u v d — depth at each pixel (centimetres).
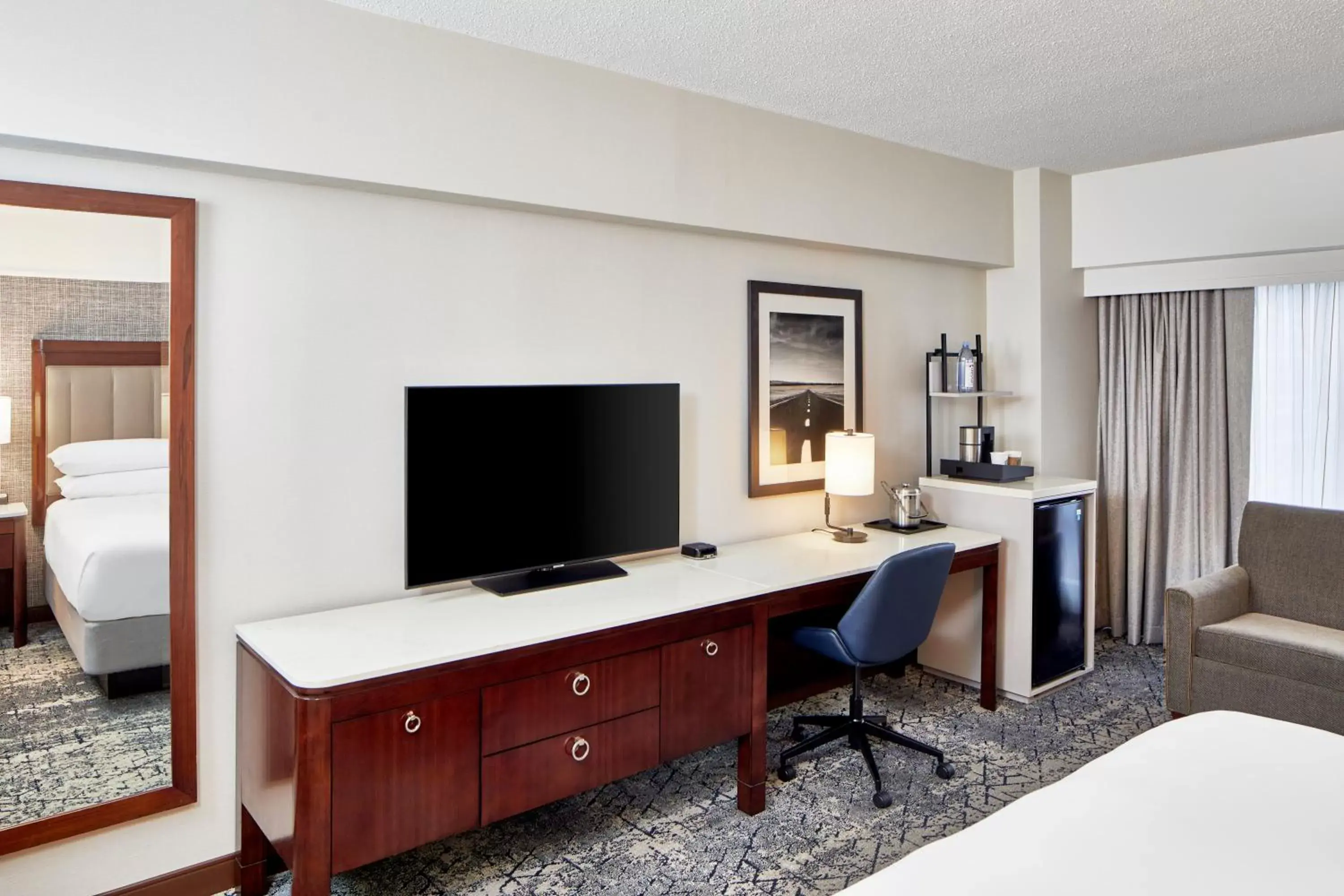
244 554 249
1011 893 143
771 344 374
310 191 255
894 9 258
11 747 220
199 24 225
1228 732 213
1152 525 474
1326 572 357
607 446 308
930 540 378
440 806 223
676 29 270
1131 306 477
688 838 276
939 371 452
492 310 293
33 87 205
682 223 326
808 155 367
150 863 238
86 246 223
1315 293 431
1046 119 369
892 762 331
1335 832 164
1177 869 151
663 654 265
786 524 391
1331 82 327
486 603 271
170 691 238
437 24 262
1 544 217
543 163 288
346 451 265
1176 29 276
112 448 229
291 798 207
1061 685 413
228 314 244
